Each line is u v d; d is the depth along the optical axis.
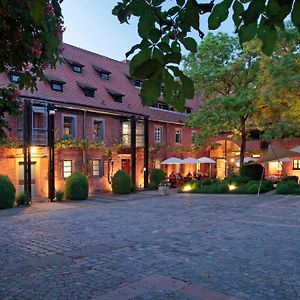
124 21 1.72
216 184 24.09
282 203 16.66
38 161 21.55
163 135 31.78
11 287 5.70
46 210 16.59
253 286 5.61
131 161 26.17
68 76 25.66
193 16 1.59
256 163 24.41
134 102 29.50
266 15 1.49
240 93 22.62
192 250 8.05
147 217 13.59
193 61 24.30
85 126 24.50
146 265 6.86
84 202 19.81
